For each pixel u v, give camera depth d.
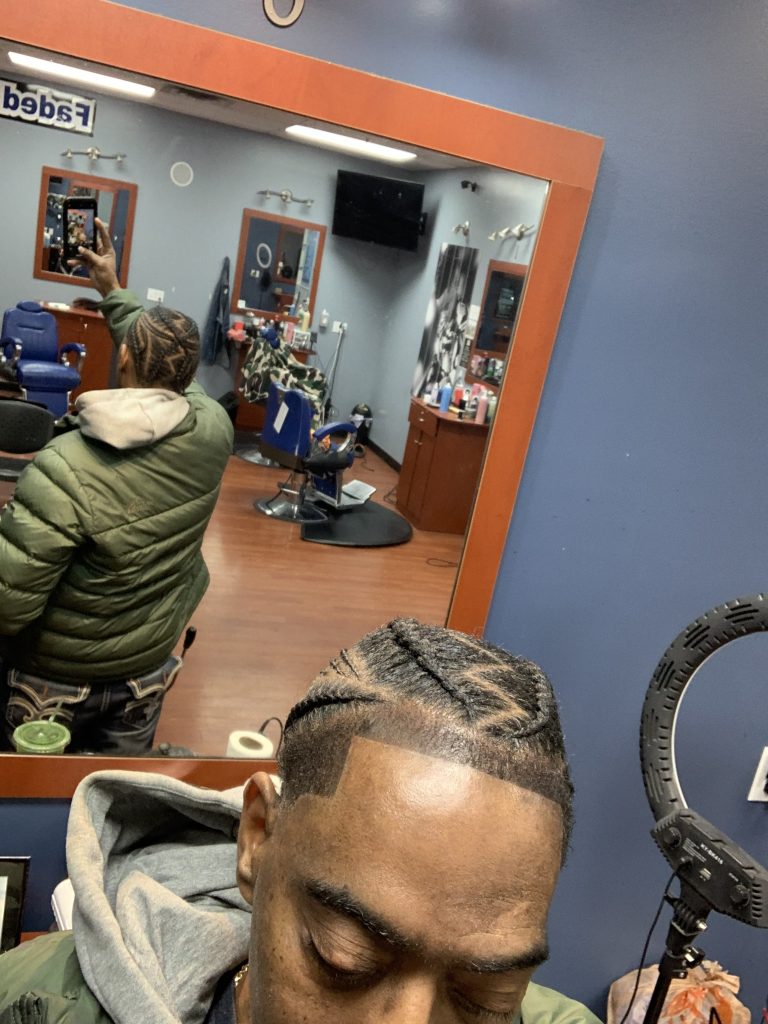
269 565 1.24
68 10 0.86
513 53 1.00
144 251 1.06
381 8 0.95
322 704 0.52
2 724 1.17
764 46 1.06
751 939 1.54
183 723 1.24
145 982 0.61
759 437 1.23
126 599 1.14
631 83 1.04
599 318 1.14
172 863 0.78
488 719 0.48
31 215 1.01
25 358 1.04
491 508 1.18
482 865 0.44
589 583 1.27
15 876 1.15
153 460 1.08
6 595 1.06
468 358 1.14
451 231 1.09
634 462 1.21
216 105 0.98
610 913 1.47
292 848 0.48
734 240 1.13
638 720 1.35
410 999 0.45
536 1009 0.83
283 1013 0.47
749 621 0.92
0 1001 0.66
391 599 1.25
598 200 1.08
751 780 1.42
